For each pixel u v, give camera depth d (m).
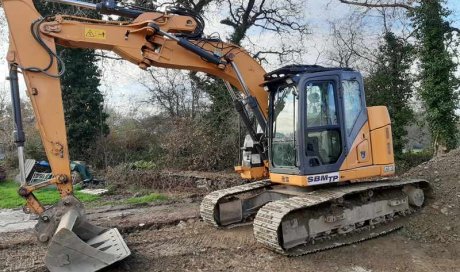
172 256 6.22
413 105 16.91
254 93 7.32
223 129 15.98
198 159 15.47
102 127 18.59
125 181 14.16
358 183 7.62
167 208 9.87
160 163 15.97
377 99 17.03
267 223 6.18
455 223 7.46
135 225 7.90
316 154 6.77
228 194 7.87
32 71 5.60
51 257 5.00
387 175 7.49
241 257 6.24
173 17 6.65
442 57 15.15
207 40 6.97
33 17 5.69
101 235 6.03
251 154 7.67
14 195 12.07
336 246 6.59
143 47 6.43
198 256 6.25
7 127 18.70
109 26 6.23
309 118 6.76
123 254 5.35
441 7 15.30
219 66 6.93
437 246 6.72
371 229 7.32
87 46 6.21
